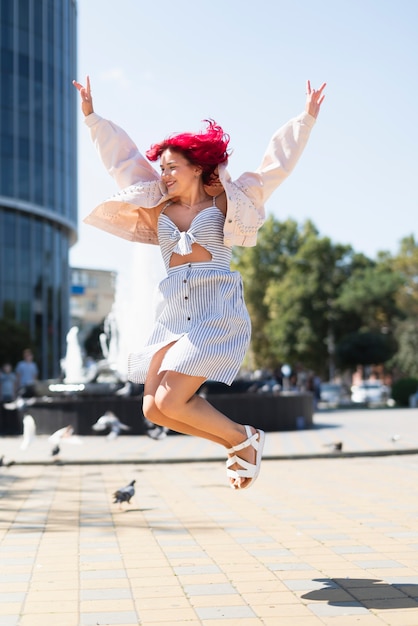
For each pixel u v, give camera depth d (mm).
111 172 4445
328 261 59938
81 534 5953
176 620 3533
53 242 50625
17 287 47406
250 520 6574
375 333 54156
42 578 4426
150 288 22062
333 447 12758
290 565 4695
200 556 5020
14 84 47156
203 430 4000
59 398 19312
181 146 4082
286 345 57688
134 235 4406
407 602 3775
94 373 21484
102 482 9922
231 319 3928
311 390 38906
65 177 51000
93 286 67125
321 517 6680
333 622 3465
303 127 4301
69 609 3740
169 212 4230
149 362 4023
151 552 5180
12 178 46812
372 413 27891
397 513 6836
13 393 22297
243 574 4461
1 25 46656
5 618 3582
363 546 5289
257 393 19188
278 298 59062
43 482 9953
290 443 14797
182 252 3986
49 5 49719
